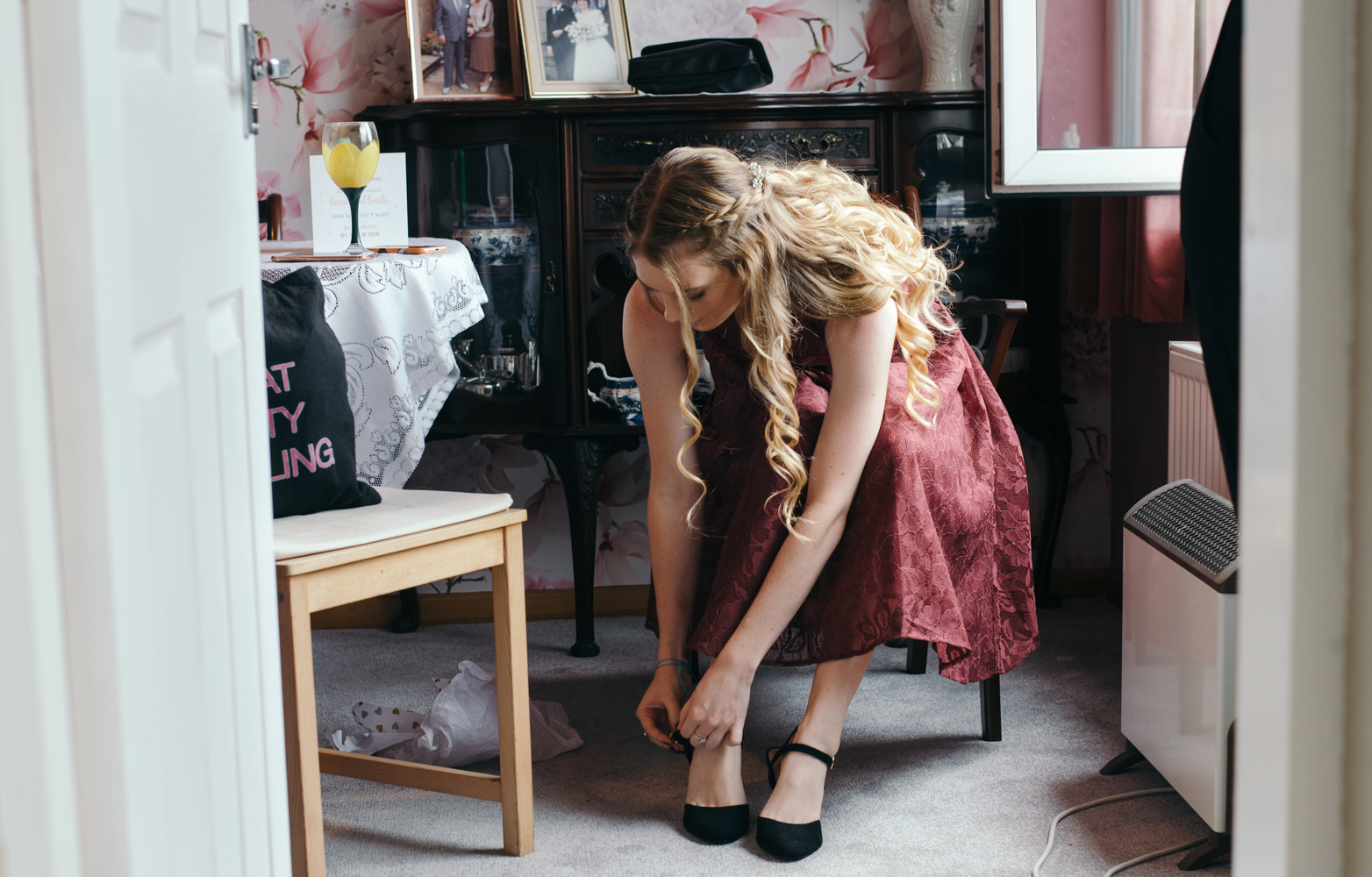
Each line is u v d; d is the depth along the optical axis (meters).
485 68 2.52
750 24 2.65
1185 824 1.63
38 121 0.56
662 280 1.57
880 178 2.41
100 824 0.61
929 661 2.41
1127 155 1.99
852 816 1.69
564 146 2.36
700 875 1.52
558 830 1.67
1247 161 0.58
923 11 2.48
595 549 2.55
